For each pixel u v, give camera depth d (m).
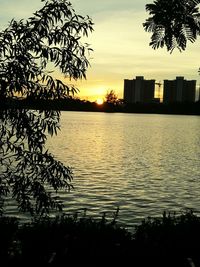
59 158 50.72
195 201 25.55
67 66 7.75
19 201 8.36
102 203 23.39
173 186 31.88
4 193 8.35
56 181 8.31
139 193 27.80
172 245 8.62
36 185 8.21
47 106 7.81
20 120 7.61
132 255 8.47
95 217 19.64
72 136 97.75
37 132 7.81
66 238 8.65
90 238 8.73
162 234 8.95
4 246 8.50
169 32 6.48
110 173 38.44
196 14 6.45
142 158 54.66
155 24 6.53
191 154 62.81
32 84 7.64
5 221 9.69
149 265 8.34
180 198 26.42
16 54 7.54
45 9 7.60
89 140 86.00
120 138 95.75
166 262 8.37
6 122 7.75
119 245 8.60
